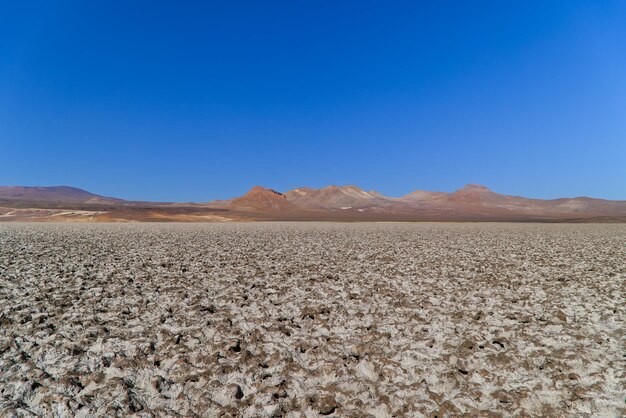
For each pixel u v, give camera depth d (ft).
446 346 25.61
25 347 25.20
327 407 18.25
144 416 17.53
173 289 40.93
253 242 97.04
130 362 22.94
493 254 72.13
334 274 50.24
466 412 17.98
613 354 24.32
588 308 34.30
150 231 146.30
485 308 34.50
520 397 19.36
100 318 31.17
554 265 58.34
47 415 17.66
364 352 24.93
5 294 37.86
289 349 25.34
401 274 50.52
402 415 17.81
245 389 20.39
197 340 26.61
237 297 37.65
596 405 18.44
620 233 146.61
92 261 59.52
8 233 123.03
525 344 26.11
